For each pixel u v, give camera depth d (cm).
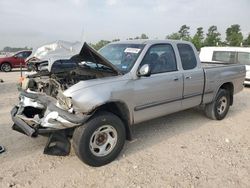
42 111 428
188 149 480
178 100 527
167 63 510
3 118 629
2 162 416
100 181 372
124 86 422
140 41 504
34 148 466
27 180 370
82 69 478
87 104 376
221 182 375
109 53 512
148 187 359
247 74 1155
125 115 436
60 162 421
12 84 1195
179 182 372
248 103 854
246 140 530
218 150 478
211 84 600
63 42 415
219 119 652
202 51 1291
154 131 566
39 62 481
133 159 437
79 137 383
